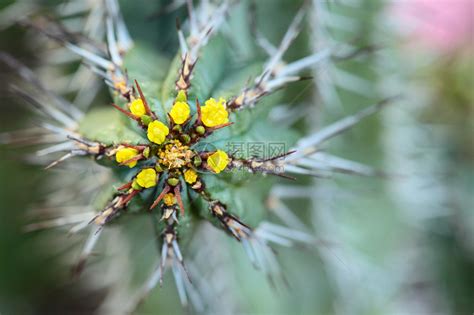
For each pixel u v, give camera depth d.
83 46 0.32
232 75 0.29
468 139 0.45
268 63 0.29
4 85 0.37
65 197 0.35
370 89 0.35
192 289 0.33
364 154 0.36
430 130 0.41
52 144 0.34
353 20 0.34
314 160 0.30
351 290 0.37
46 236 0.40
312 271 0.36
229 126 0.27
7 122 0.40
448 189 0.43
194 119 0.26
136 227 0.33
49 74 0.35
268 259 0.32
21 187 0.40
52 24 0.33
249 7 0.32
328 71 0.33
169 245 0.26
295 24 0.30
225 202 0.26
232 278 0.34
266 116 0.29
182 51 0.27
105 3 0.31
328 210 0.35
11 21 0.37
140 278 0.34
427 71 0.44
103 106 0.32
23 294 0.43
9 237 0.41
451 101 0.45
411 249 0.40
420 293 0.44
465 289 0.45
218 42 0.29
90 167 0.29
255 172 0.27
